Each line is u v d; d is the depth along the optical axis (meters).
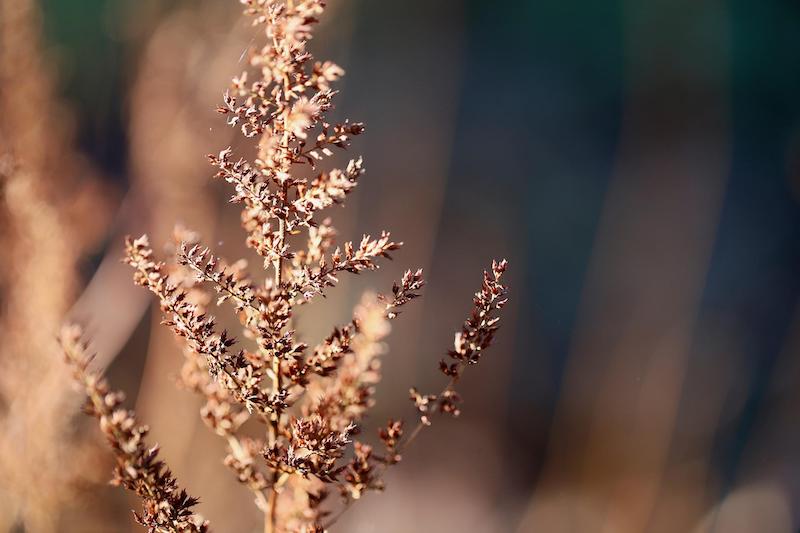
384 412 1.32
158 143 0.73
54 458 0.57
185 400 0.71
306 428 0.40
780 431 1.18
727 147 1.51
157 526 0.40
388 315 0.40
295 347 0.39
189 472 0.71
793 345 1.24
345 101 1.90
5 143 0.58
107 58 1.04
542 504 1.20
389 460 0.41
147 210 0.72
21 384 0.56
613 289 1.32
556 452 1.24
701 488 1.10
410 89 1.95
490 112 2.28
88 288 0.69
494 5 2.38
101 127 0.93
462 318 1.68
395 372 1.33
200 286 0.43
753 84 2.34
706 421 1.18
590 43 2.42
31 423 0.56
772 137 2.27
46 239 0.58
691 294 1.27
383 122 1.85
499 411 1.50
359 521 1.20
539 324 1.83
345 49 1.32
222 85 0.72
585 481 1.15
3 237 0.57
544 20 2.47
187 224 0.70
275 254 0.39
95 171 0.76
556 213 2.12
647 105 1.62
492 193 2.08
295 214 0.39
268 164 0.39
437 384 1.50
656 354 1.18
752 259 1.96
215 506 0.71
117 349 0.71
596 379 1.26
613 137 2.29
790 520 1.12
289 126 0.39
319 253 0.40
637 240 1.38
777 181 2.19
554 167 2.21
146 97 0.75
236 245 0.74
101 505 0.62
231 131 0.73
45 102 0.62
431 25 2.06
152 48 0.76
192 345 0.39
